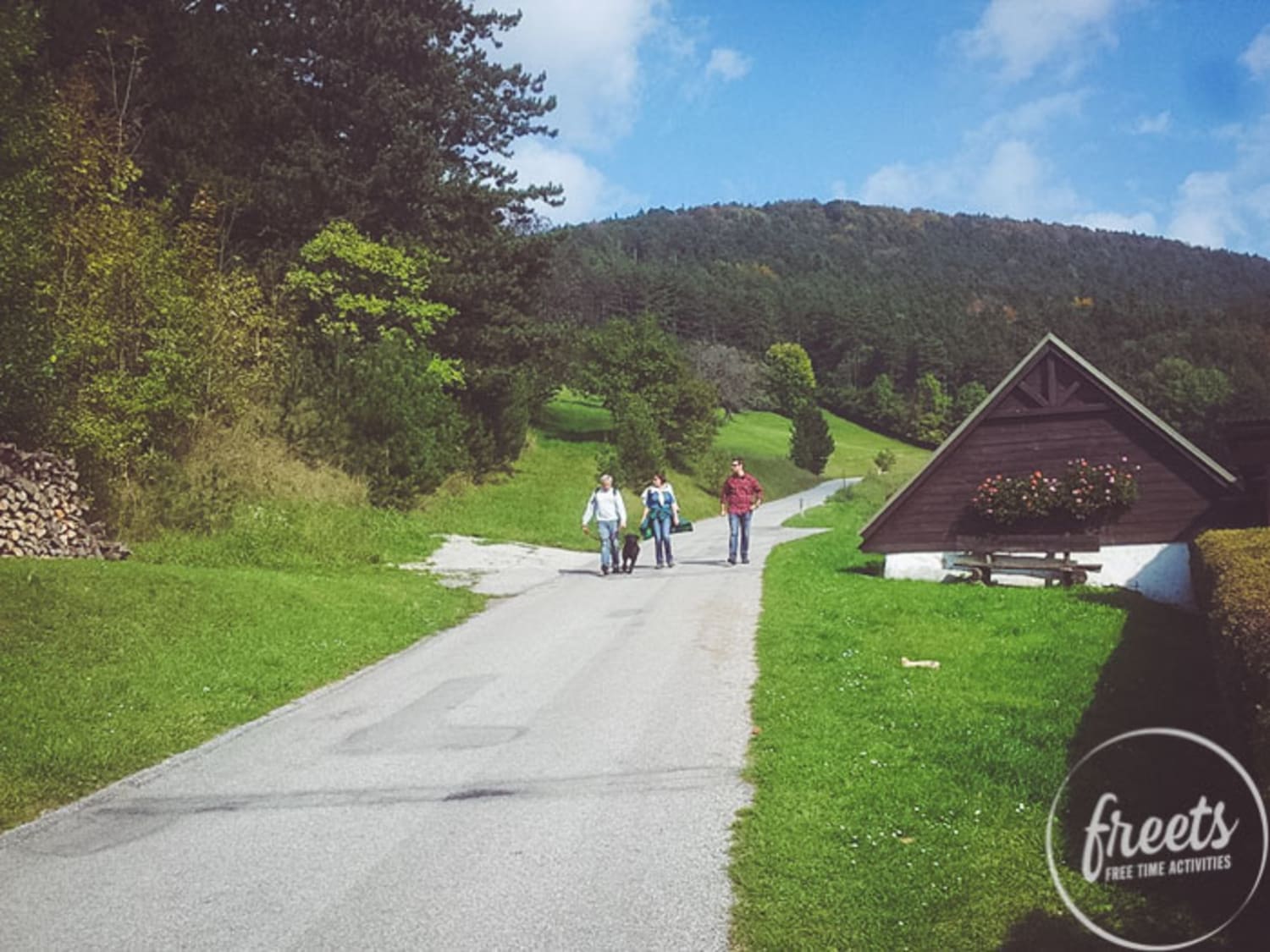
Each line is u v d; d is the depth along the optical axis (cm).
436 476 2908
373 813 660
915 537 1884
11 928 506
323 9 3672
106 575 1305
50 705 902
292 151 3431
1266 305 14875
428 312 3528
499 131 4434
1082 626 1213
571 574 2103
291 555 1925
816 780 654
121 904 531
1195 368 10631
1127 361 12356
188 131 3147
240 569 1705
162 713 932
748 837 572
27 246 1691
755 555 2381
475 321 3994
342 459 2658
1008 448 1852
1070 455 1816
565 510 3559
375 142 3788
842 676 955
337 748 828
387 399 2788
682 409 6022
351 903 520
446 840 603
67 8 2858
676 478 5562
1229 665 620
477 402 4069
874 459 9988
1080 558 1797
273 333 2816
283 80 3553
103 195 2100
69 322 1908
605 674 1054
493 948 462
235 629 1253
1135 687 887
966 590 1570
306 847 604
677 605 1508
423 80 3916
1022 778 636
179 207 3041
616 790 676
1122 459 1788
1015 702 834
